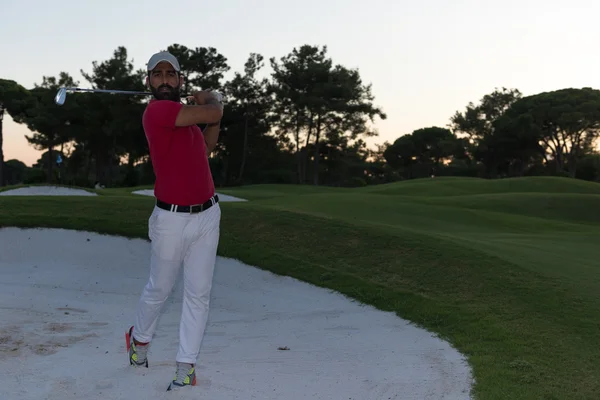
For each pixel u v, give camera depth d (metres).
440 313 7.74
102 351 5.46
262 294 9.85
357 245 11.62
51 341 5.78
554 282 8.73
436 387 4.86
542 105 70.44
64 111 64.56
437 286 9.02
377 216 19.19
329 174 79.44
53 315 7.39
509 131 72.94
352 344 6.66
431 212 20.45
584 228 19.45
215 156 71.62
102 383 4.36
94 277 10.95
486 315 7.43
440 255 10.51
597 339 6.27
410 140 95.06
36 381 4.41
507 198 27.81
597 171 71.75
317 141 69.12
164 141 3.79
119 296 9.64
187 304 4.19
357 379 5.09
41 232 12.88
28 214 13.82
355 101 68.06
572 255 11.60
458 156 86.50
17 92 66.31
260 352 6.14
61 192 25.27
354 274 10.09
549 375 5.13
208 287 4.18
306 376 5.10
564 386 4.83
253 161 72.81
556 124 71.62
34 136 71.19
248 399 4.28
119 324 7.09
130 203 15.67
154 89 3.98
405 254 10.80
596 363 5.50
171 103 3.73
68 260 11.94
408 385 4.92
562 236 15.98
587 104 67.56
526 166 82.75
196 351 4.23
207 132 4.21
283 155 76.44
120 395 4.12
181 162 3.87
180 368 4.21
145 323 4.44
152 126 3.76
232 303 9.53
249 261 11.25
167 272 4.12
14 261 11.91
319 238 12.20
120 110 61.19
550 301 7.81
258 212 14.44
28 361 4.95
